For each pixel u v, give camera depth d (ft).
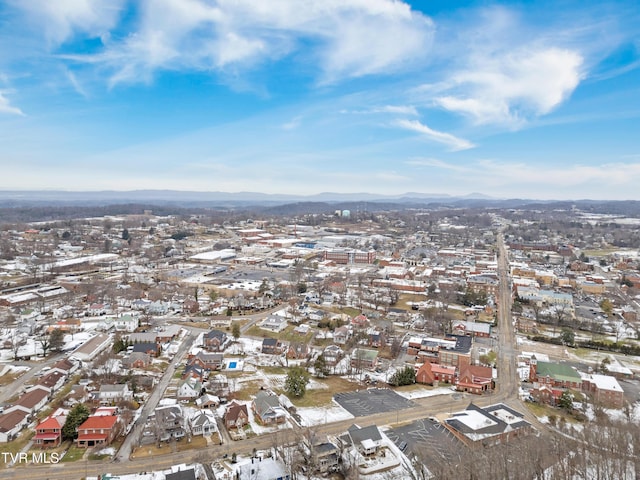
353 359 483.92
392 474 280.92
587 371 479.82
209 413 352.90
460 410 379.96
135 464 286.66
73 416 315.17
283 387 419.95
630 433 304.09
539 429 350.23
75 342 519.60
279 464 279.69
